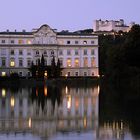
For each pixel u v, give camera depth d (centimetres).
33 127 4859
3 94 10488
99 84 16512
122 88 11925
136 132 4334
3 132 4531
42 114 6134
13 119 5575
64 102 8075
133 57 14138
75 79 19150
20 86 15488
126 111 6047
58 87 14575
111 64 15075
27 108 7006
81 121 5303
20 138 4184
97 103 7656
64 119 5541
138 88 11369
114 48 15725
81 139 4075
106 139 4022
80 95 9962
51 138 4162
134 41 14188
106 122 5069
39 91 11831
